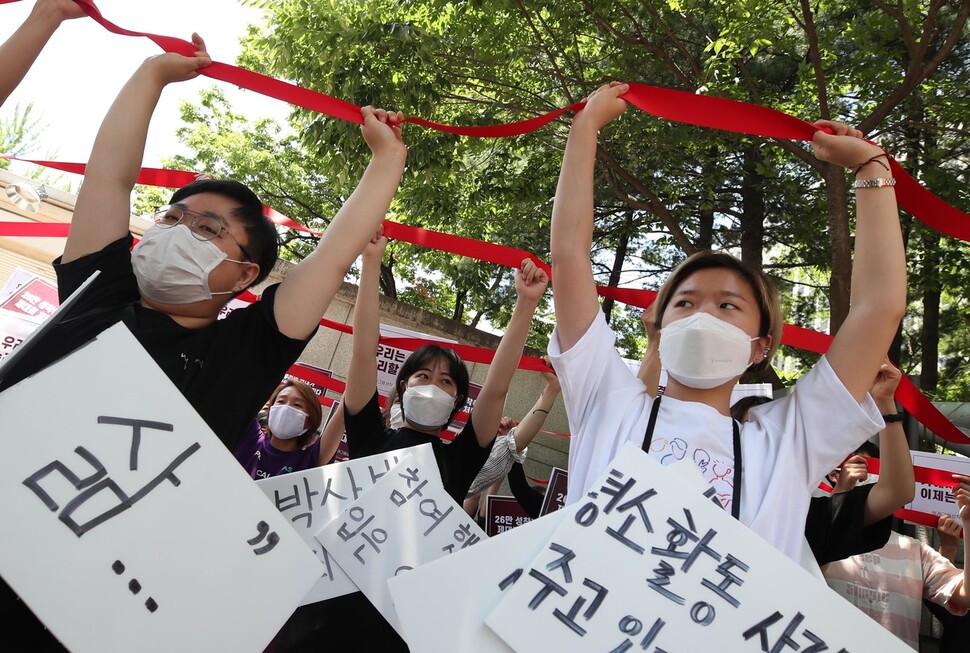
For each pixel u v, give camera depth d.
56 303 4.89
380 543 2.26
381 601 2.18
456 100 7.97
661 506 1.40
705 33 7.42
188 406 1.40
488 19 7.35
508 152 8.37
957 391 9.64
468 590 1.34
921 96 7.11
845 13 7.71
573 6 7.14
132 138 1.84
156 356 1.64
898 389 2.70
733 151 8.67
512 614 1.29
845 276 6.24
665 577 1.34
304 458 3.61
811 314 11.16
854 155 1.86
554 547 1.35
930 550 3.25
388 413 3.92
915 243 8.49
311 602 2.15
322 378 4.77
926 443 5.55
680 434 1.69
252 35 8.86
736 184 9.82
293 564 1.40
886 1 6.98
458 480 2.87
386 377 5.70
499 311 12.88
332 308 7.27
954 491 2.88
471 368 7.41
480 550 1.38
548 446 7.39
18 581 1.17
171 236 1.72
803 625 1.31
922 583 3.15
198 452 1.38
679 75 7.16
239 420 1.70
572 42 7.61
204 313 1.81
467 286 11.77
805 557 1.60
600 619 1.30
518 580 1.33
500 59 7.45
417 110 7.04
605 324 1.90
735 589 1.33
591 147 1.97
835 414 1.68
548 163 8.57
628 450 1.46
